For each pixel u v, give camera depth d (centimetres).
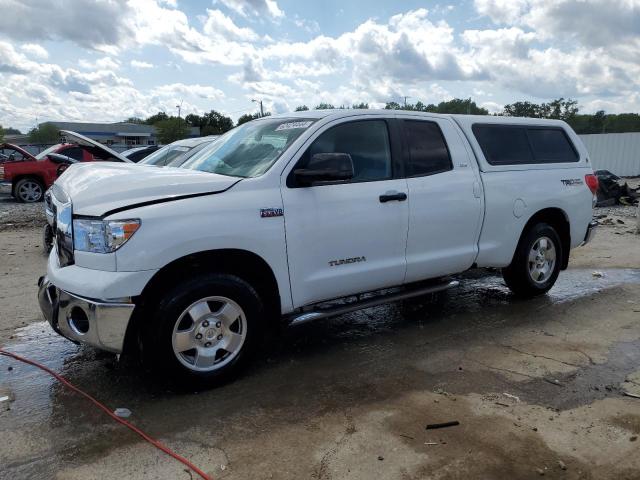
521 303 609
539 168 592
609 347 474
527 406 367
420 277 499
